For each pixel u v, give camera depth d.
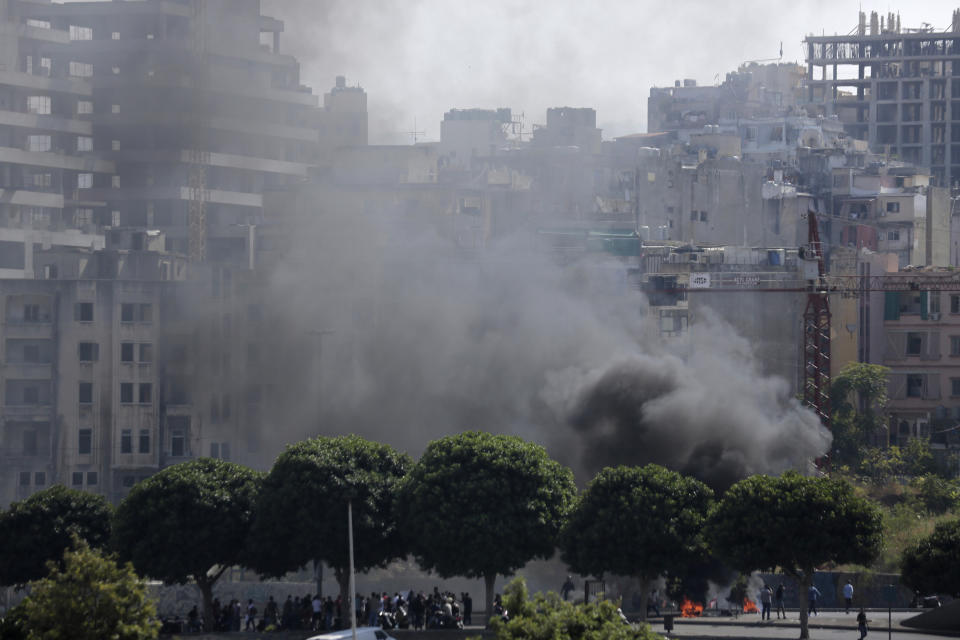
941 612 181.12
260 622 198.25
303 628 192.12
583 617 105.69
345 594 195.38
